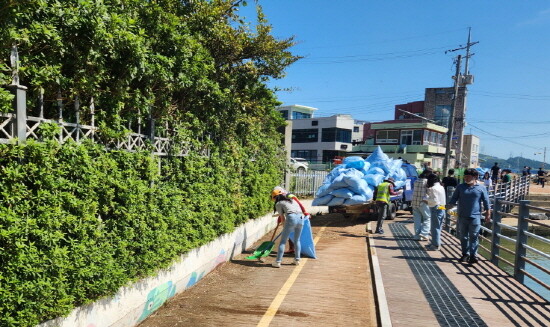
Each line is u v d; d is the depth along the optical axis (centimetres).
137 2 374
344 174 1118
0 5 227
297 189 1469
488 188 1697
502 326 409
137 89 384
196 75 500
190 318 441
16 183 249
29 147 257
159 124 465
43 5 258
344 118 4784
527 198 2012
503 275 607
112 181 350
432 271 625
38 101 279
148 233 418
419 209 888
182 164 523
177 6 527
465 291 525
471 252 668
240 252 776
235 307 478
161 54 431
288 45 714
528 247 554
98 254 335
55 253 277
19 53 268
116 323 377
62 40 287
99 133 345
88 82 311
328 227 1120
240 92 721
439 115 4528
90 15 295
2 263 246
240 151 741
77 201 302
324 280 597
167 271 482
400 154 4088
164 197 449
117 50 330
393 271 623
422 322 418
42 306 272
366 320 448
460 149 3509
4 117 253
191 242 539
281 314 458
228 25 645
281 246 667
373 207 1102
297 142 5081
